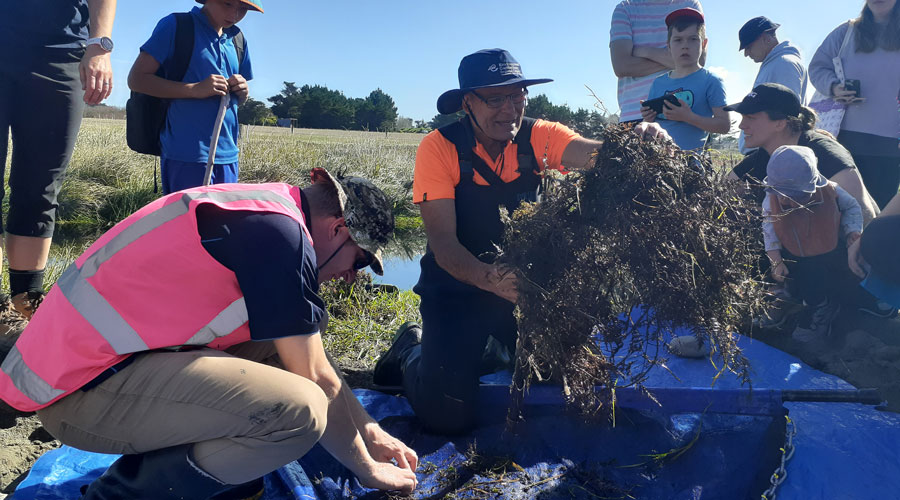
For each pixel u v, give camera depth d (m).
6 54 3.30
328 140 18.95
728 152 3.49
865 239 3.04
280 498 2.25
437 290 2.71
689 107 4.36
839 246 3.51
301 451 1.88
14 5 3.27
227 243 1.74
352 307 4.28
